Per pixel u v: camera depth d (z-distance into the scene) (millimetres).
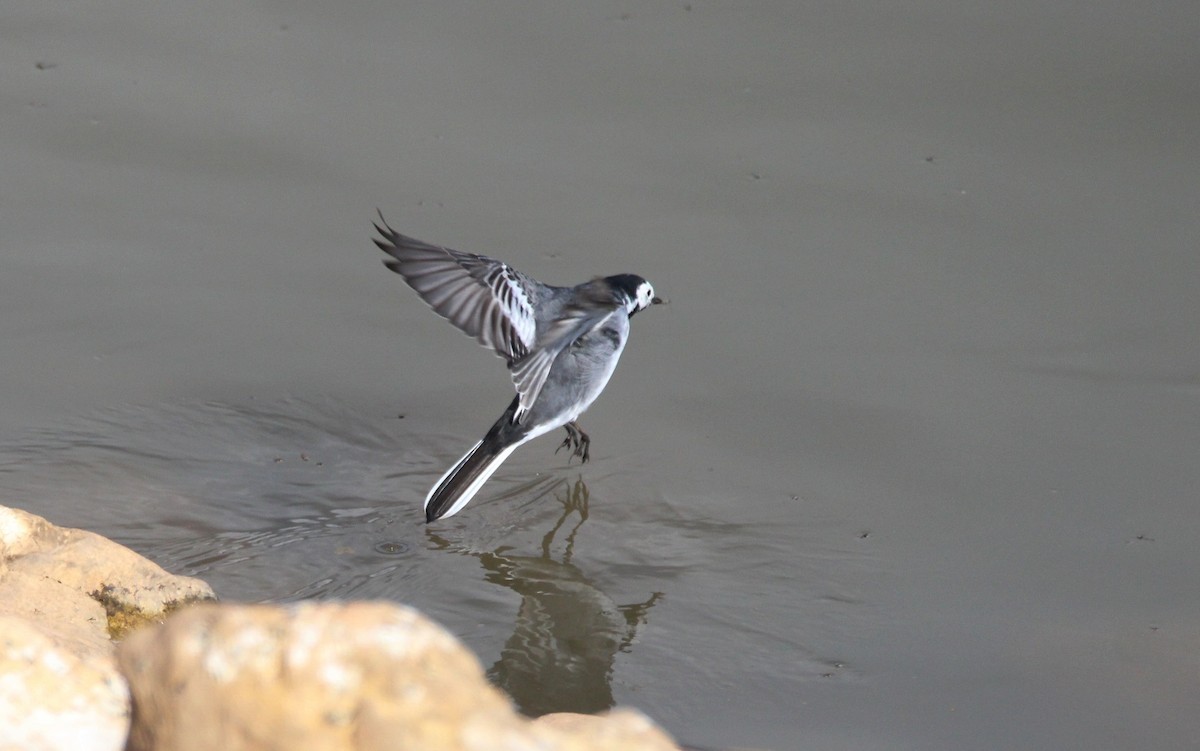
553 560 11359
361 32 19469
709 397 13727
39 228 15664
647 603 10766
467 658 5773
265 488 12305
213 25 19500
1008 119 17750
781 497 12297
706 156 17141
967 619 10539
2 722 6422
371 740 5336
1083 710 9352
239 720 5578
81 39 18953
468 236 15562
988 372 13875
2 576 9195
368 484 12492
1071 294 14898
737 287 15125
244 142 17156
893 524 11883
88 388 13617
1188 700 9445
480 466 11430
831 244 15781
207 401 13578
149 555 11086
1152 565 11219
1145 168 16891
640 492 12398
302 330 14703
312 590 10727
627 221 16062
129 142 17062
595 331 11641
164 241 15664
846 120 17797
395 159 17000
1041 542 11578
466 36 19328
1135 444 12836
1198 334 14195
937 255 15586
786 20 19703
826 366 14031
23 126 17172
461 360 14555
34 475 12203
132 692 6027
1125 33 19141
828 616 10594
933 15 19703
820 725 9195
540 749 5453
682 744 8930
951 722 9227
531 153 17141
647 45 19203
